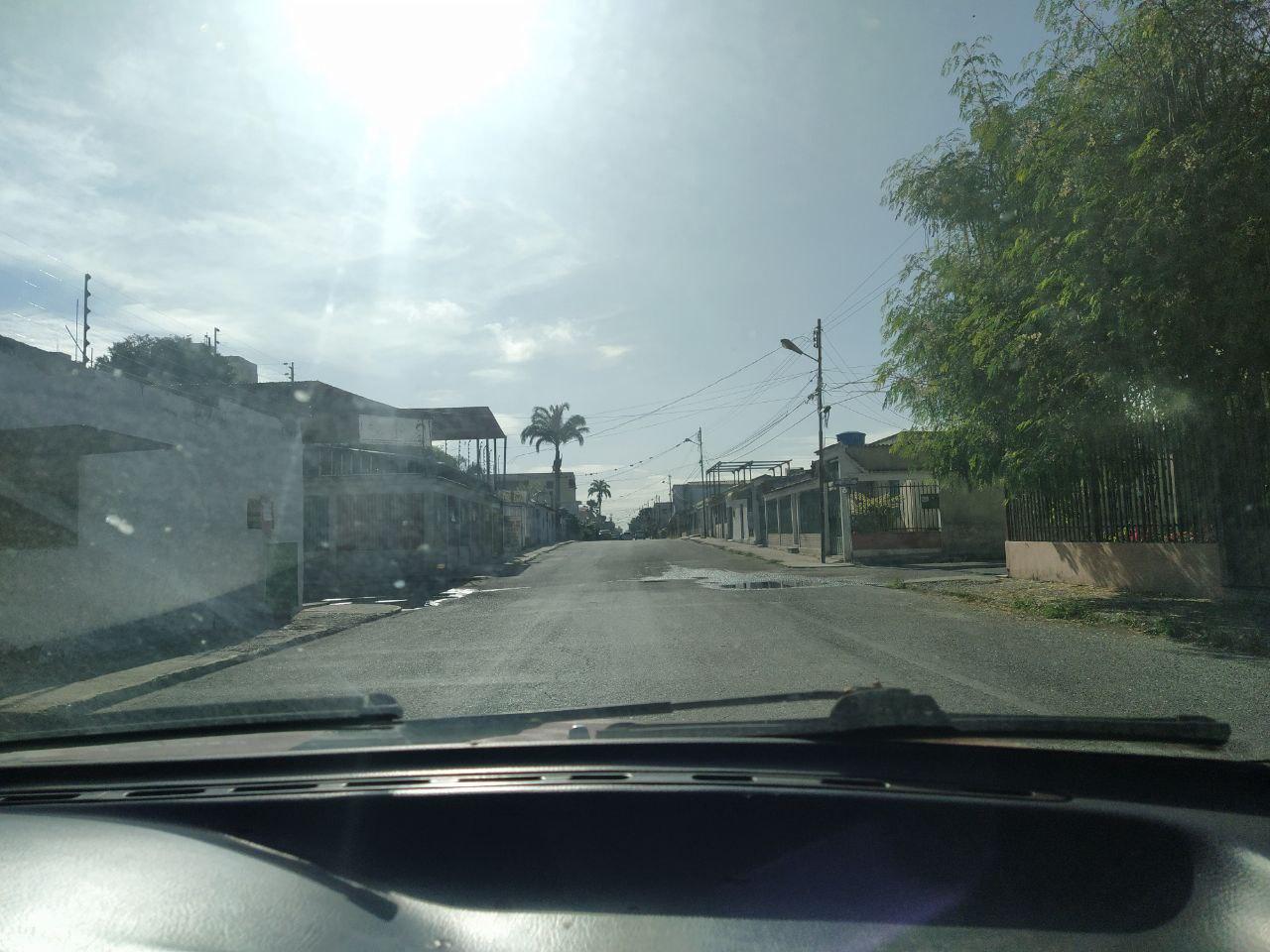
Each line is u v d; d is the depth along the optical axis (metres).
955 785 3.42
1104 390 11.12
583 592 20.61
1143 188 9.20
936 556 30.23
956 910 2.80
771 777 3.44
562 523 83.50
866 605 15.20
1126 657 8.97
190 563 15.48
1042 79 11.31
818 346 32.00
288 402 20.42
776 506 45.50
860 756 3.62
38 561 12.17
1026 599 14.16
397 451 38.41
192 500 15.61
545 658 10.28
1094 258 9.74
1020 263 11.84
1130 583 14.27
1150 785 3.48
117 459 13.81
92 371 12.94
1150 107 9.51
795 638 11.18
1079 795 3.39
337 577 29.84
